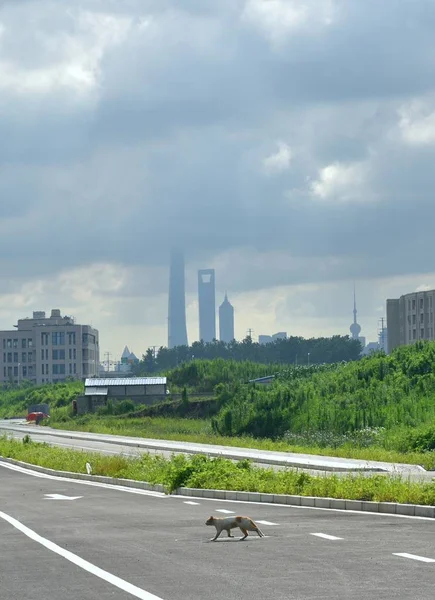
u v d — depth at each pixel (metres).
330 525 21.44
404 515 23.72
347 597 12.50
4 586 14.03
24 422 154.88
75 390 192.75
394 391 91.44
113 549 18.00
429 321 187.12
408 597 12.39
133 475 39.00
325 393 97.31
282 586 13.50
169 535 20.19
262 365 159.50
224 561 16.12
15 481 41.59
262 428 92.62
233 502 28.81
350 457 55.22
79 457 51.47
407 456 53.84
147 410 125.31
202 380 152.50
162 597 12.80
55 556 17.22
